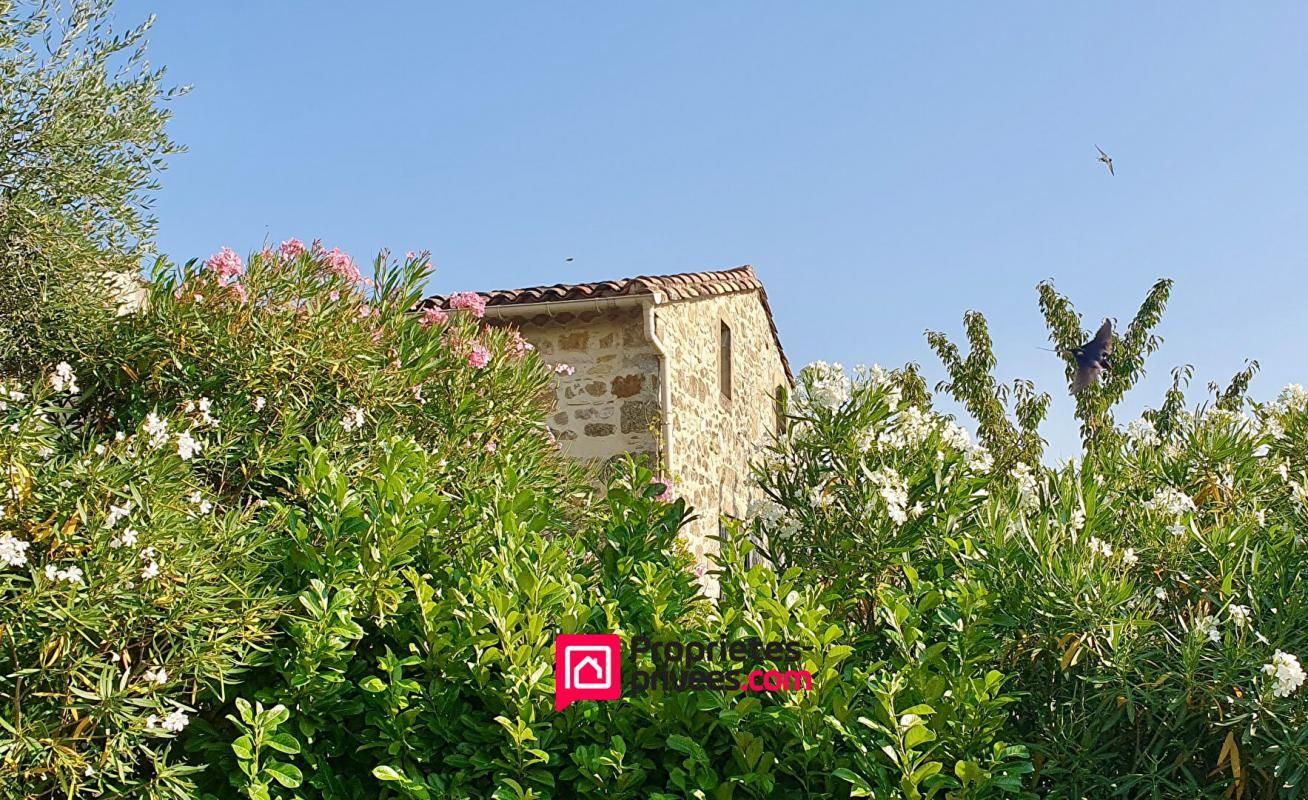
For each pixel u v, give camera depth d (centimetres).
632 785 380
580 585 446
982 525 491
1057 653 448
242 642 381
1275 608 441
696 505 934
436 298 854
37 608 328
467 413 590
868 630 494
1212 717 421
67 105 437
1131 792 431
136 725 342
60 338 461
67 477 360
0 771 319
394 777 366
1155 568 482
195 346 491
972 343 1355
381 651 421
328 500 425
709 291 985
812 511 510
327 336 528
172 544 362
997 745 391
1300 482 534
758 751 378
